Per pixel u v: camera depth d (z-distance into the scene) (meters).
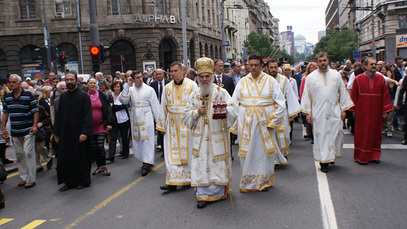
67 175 6.41
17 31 28.75
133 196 5.77
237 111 5.13
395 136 10.01
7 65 28.98
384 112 7.04
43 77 29.25
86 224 4.71
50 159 8.38
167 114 6.07
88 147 6.60
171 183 5.73
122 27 29.16
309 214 4.59
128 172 7.49
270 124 5.45
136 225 4.54
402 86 8.71
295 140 10.19
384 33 41.06
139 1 29.81
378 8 40.75
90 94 7.61
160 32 30.20
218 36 44.88
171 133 5.97
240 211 4.80
